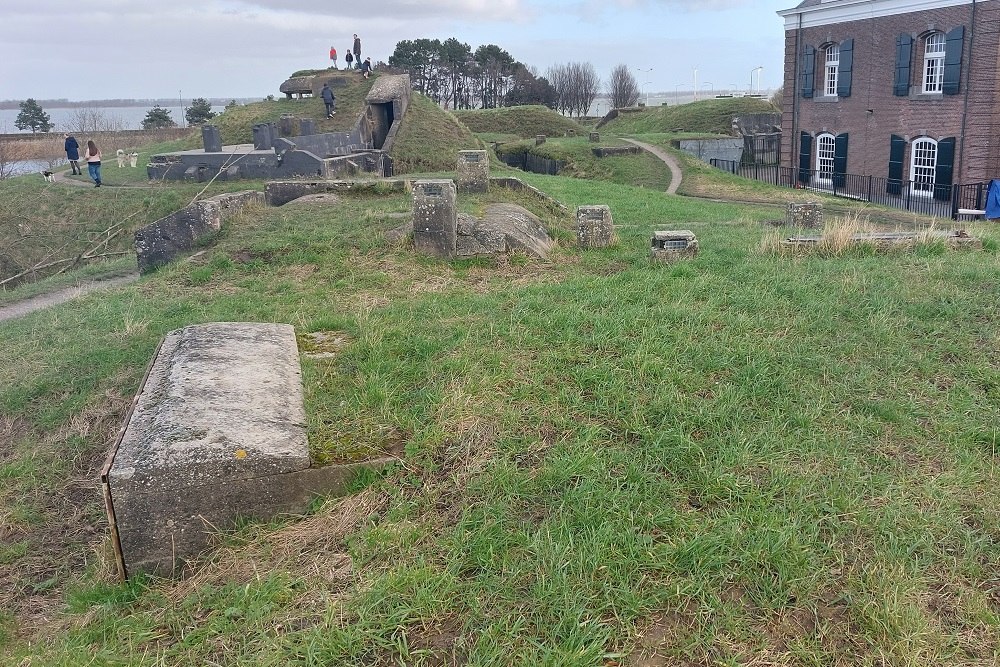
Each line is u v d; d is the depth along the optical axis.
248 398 4.55
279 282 9.52
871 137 29.70
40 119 79.19
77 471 5.34
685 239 9.48
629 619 3.13
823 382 5.38
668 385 5.22
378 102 34.28
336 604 3.31
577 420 4.82
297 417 4.58
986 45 24.11
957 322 6.52
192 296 9.06
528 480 4.12
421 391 5.25
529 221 11.45
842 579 3.37
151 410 4.38
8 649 3.49
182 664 3.14
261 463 4.02
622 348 5.98
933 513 3.79
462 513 3.93
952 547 3.59
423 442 4.53
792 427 4.72
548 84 84.94
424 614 3.22
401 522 3.90
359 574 3.54
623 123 62.38
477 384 5.32
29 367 7.10
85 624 3.55
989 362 5.69
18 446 5.72
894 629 3.04
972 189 24.67
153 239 11.64
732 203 25.70
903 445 4.52
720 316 6.77
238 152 25.83
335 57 42.97
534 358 5.88
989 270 8.04
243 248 10.71
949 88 25.59
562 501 3.91
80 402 6.24
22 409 6.30
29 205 23.56
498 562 3.51
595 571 3.40
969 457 4.33
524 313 6.97
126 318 8.12
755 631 3.08
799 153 34.34
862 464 4.30
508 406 5.01
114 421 5.92
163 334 7.59
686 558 3.45
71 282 13.70
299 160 24.02
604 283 8.25
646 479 4.12
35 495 5.06
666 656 2.97
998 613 3.17
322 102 37.66
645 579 3.35
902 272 8.17
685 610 3.19
